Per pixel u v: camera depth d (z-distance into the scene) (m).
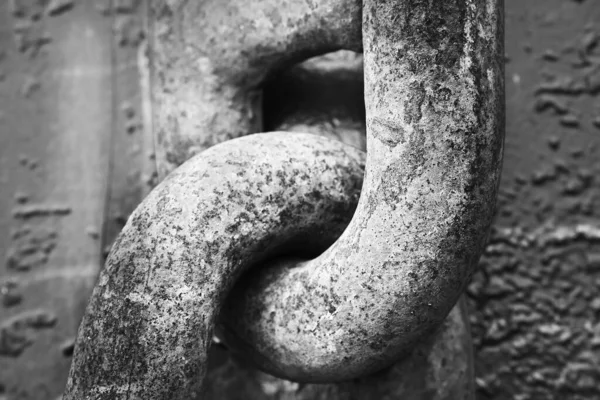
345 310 0.41
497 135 0.40
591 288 0.55
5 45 0.59
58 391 0.57
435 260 0.40
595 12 0.56
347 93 0.50
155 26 0.50
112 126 0.57
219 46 0.47
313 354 0.42
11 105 0.59
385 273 0.40
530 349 0.56
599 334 0.55
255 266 0.44
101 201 0.57
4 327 0.58
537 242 0.56
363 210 0.41
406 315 0.40
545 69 0.56
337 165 0.44
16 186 0.58
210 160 0.42
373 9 0.41
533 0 0.56
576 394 0.55
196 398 0.41
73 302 0.57
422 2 0.39
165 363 0.40
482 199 0.40
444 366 0.47
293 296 0.42
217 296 0.41
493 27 0.40
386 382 0.47
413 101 0.40
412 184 0.40
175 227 0.41
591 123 0.56
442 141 0.39
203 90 0.48
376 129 0.41
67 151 0.58
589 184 0.55
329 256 0.42
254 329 0.43
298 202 0.43
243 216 0.42
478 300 0.56
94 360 0.41
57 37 0.58
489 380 0.56
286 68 0.48
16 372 0.57
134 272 0.41
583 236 0.55
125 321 0.41
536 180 0.56
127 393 0.40
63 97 0.58
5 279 0.58
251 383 0.51
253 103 0.49
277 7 0.46
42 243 0.58
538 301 0.56
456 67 0.39
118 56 0.57
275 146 0.43
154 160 0.56
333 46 0.46
